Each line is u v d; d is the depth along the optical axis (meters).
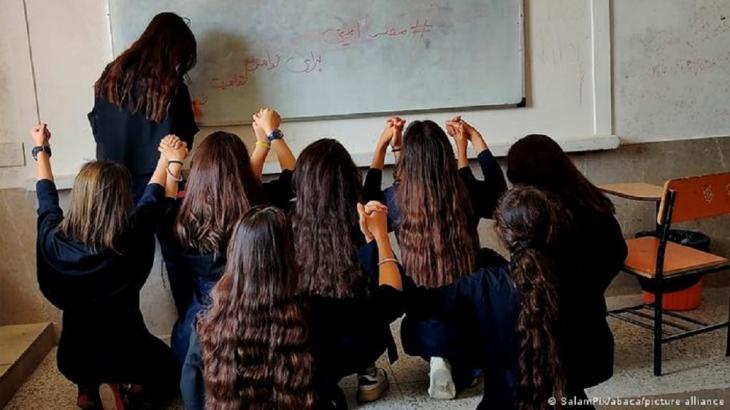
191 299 3.14
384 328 2.53
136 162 3.31
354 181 2.62
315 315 1.88
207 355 1.77
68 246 2.57
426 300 1.93
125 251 2.59
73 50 3.63
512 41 3.85
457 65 3.83
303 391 1.75
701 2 3.96
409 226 2.81
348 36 3.75
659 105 4.02
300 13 3.70
